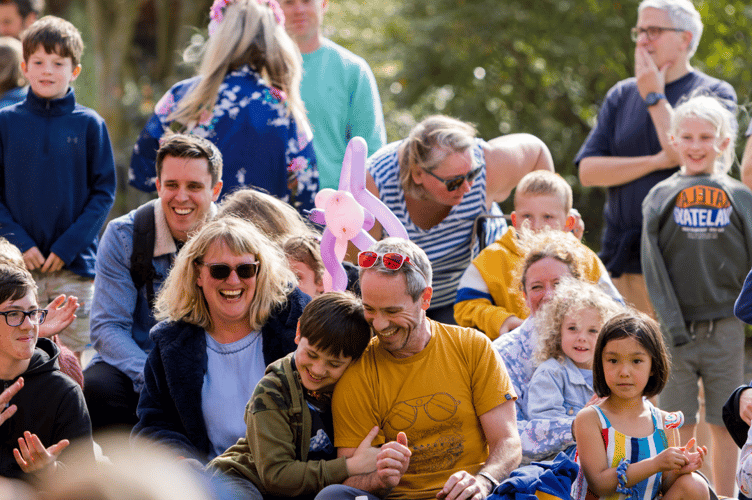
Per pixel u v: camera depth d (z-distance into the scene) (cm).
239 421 666
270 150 926
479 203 912
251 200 789
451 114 2617
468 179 843
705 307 905
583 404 693
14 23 1179
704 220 905
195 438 661
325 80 1069
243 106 922
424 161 832
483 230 913
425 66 2648
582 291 699
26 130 960
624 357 606
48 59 957
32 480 618
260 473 596
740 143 1153
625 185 1079
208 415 663
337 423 607
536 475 581
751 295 710
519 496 556
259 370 675
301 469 589
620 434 613
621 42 2522
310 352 591
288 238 775
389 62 2698
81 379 738
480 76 2648
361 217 723
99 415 785
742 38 2388
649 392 623
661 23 1064
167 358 658
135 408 798
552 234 782
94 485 215
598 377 624
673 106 1079
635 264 1073
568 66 2511
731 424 677
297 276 761
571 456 668
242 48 930
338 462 590
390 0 2847
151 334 670
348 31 2847
